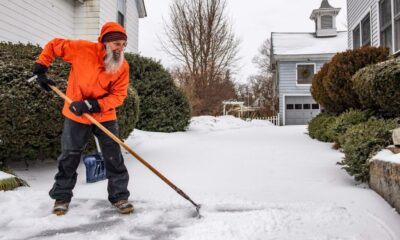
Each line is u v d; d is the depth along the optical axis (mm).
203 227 2750
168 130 9992
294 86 22719
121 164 3312
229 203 3430
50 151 5027
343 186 4086
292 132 10250
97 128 3283
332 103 8227
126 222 2984
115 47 3090
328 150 6375
